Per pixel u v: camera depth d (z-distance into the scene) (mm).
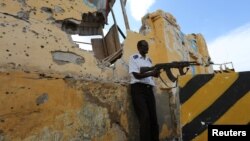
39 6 3113
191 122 2184
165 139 4039
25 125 2473
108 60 4297
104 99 3219
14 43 2721
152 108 3369
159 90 4242
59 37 3164
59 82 2822
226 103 2135
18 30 2805
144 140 3074
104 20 4898
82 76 3217
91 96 3084
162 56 4918
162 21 5152
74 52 3250
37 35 2957
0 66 2537
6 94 2412
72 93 2906
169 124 4191
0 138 2301
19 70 2564
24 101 2514
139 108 3223
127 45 4211
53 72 2949
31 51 2834
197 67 6410
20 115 2461
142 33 4945
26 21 2918
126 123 3396
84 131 2914
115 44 4723
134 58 3438
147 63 3535
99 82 3227
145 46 3629
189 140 2156
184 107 2229
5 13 2768
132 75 3391
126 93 3521
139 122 3287
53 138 2643
